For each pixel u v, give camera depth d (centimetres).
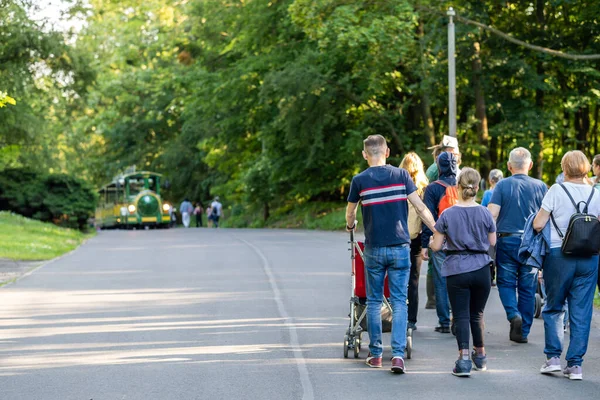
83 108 8138
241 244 5381
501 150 8238
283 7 7925
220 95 8775
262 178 9844
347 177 8919
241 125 9719
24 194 7838
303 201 9944
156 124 13388
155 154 13575
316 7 5666
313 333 2106
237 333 2114
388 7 5900
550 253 1642
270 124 8406
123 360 1812
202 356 1841
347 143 7644
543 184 2016
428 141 7600
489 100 7394
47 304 2686
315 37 5797
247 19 8375
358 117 8138
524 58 7288
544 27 7281
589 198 1645
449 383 1580
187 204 12394
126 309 2550
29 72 7575
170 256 4472
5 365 1780
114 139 13638
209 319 2338
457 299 1659
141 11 12225
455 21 6638
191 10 9562
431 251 2167
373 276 1712
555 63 7338
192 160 13412
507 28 7494
